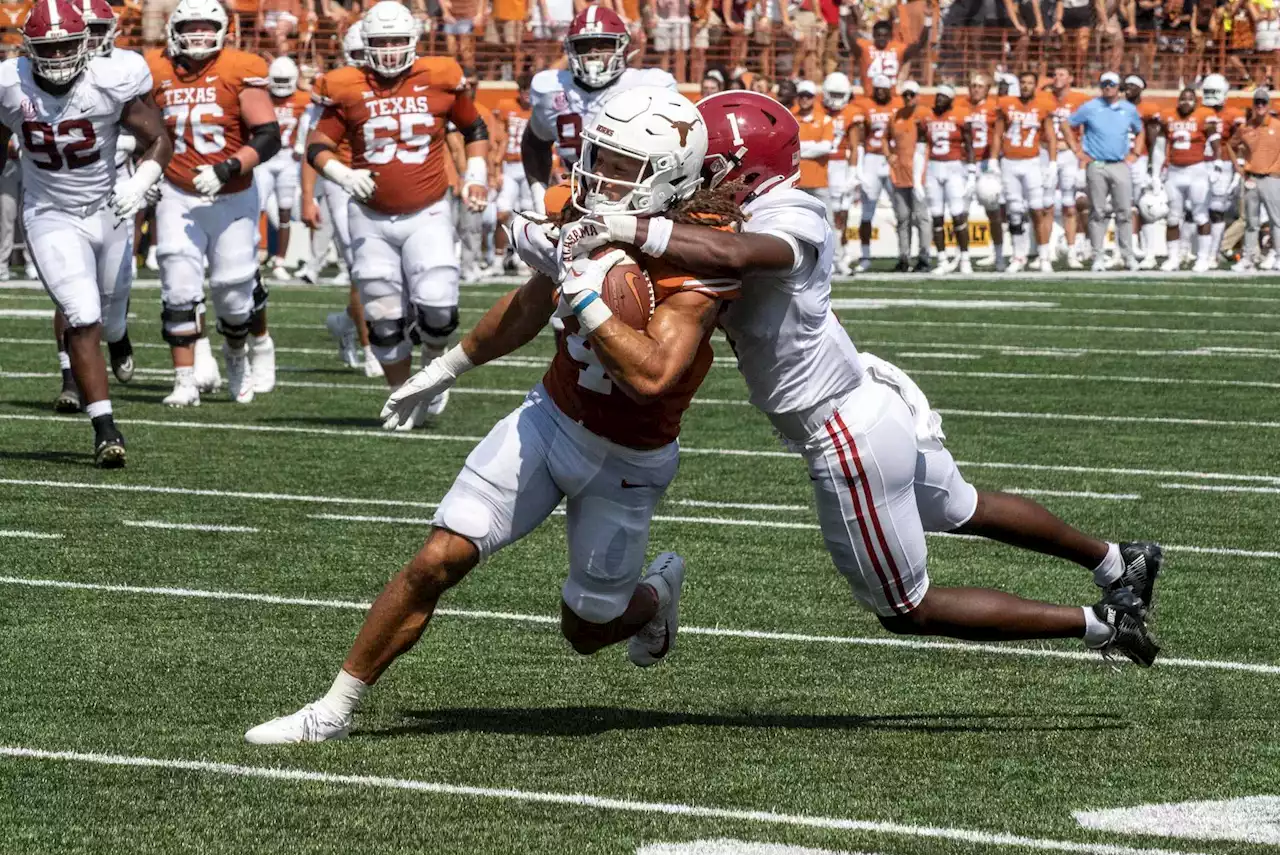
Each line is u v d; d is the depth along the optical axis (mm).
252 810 10859
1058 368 35125
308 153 26547
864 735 12711
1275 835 10539
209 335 40656
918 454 12445
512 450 11930
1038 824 10711
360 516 20672
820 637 15656
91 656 14625
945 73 69062
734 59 64812
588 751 12211
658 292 11203
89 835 10398
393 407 12578
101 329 23781
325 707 12328
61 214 23469
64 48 22688
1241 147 60625
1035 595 17094
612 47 27734
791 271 11469
